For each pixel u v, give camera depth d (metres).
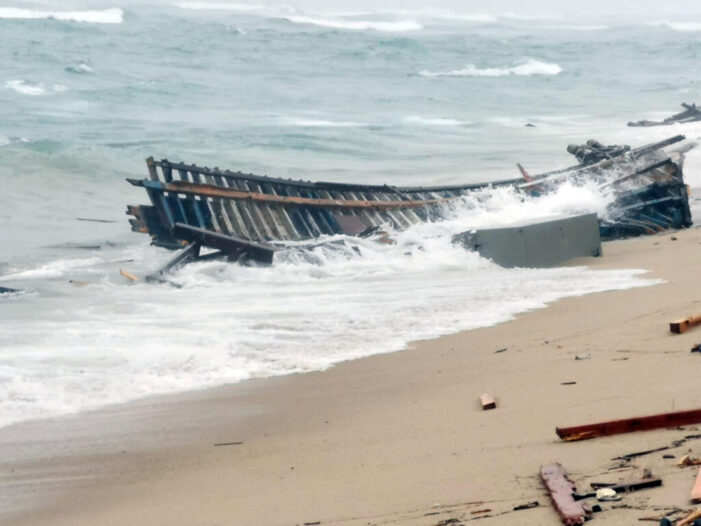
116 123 71.81
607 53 143.75
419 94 99.81
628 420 10.25
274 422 13.62
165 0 166.62
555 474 8.99
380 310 21.27
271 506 9.70
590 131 71.38
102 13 140.75
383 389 14.99
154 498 10.69
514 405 12.68
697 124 70.00
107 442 13.02
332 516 9.07
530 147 62.88
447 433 11.73
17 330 19.78
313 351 17.77
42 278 27.25
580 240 27.50
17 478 11.71
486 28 186.38
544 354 16.02
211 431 13.34
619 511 7.77
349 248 28.88
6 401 14.93
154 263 30.28
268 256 27.70
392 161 57.75
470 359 16.44
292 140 63.41
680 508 7.59
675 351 14.45
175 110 81.56
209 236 27.84
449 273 26.17
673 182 33.47
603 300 20.56
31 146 52.97
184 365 16.95
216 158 56.97
